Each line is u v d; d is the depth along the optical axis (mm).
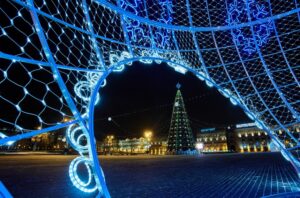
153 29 3908
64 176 8258
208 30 4246
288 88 4332
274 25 4152
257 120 4594
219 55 4426
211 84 4492
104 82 2924
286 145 4719
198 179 7719
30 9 2221
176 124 42906
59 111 2340
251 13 4215
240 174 9070
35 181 7055
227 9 4348
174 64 4145
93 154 2480
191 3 4328
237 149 68625
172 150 42219
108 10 3424
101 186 2449
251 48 4293
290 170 10156
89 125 2488
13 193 5281
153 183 6891
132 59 3371
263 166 12633
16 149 36906
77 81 2693
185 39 4289
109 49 3293
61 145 41500
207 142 75500
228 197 4957
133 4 3605
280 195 4656
